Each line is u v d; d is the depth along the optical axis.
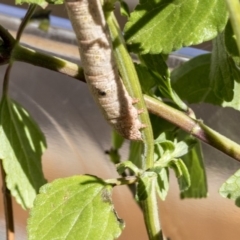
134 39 0.11
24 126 0.14
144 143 0.12
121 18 0.17
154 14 0.11
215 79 0.13
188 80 0.15
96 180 0.12
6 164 0.13
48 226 0.11
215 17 0.11
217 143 0.12
